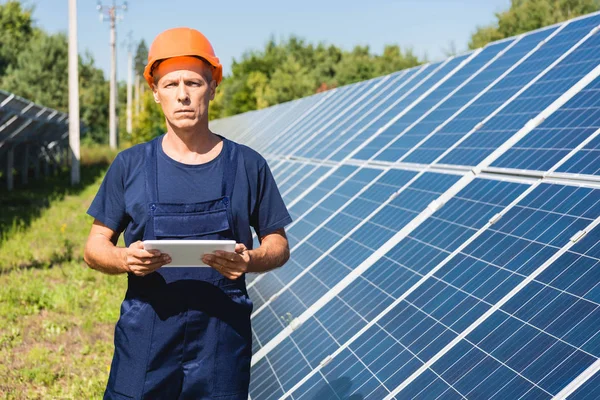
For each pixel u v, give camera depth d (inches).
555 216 197.5
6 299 466.6
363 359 209.5
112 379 144.7
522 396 147.9
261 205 149.6
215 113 2817.4
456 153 299.9
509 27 1877.5
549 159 233.3
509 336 168.1
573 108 253.4
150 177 143.2
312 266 311.0
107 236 146.3
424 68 511.2
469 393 161.0
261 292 341.4
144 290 143.0
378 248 271.6
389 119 453.4
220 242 123.1
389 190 323.9
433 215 261.3
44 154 1526.8
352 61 2507.4
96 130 3095.5
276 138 807.1
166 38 139.6
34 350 366.3
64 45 2726.4
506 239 207.0
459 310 193.5
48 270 561.6
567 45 313.3
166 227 140.9
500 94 325.7
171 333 140.6
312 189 439.5
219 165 144.6
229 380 143.0
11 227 743.7
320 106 764.6
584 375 138.8
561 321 158.2
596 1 1791.3
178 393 144.1
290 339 260.8
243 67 3085.6
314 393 211.5
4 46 2721.5
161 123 2518.5
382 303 231.8
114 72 2250.2
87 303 474.9
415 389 177.6
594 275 161.8
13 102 888.9
